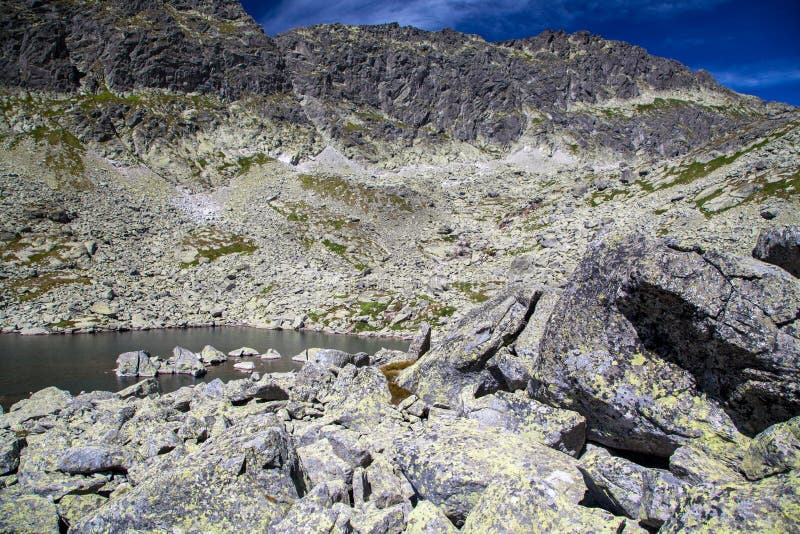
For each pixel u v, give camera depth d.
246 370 44.09
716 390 9.36
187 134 177.50
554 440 10.88
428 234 142.38
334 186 166.88
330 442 12.56
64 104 159.38
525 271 90.56
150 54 190.62
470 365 15.58
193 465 10.24
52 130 146.12
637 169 136.00
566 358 11.22
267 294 93.00
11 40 162.12
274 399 18.59
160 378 39.34
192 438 14.60
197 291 92.06
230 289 94.75
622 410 10.18
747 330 8.72
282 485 10.22
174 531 9.34
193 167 164.62
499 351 14.91
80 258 91.25
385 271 109.88
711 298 9.20
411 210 158.88
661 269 9.84
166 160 160.75
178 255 107.00
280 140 199.38
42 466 13.29
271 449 10.51
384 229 144.00
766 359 8.48
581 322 11.24
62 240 96.75
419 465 10.41
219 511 9.60
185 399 21.22
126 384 36.75
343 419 15.34
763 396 8.63
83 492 12.13
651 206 98.94
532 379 12.27
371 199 159.75
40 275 81.62
